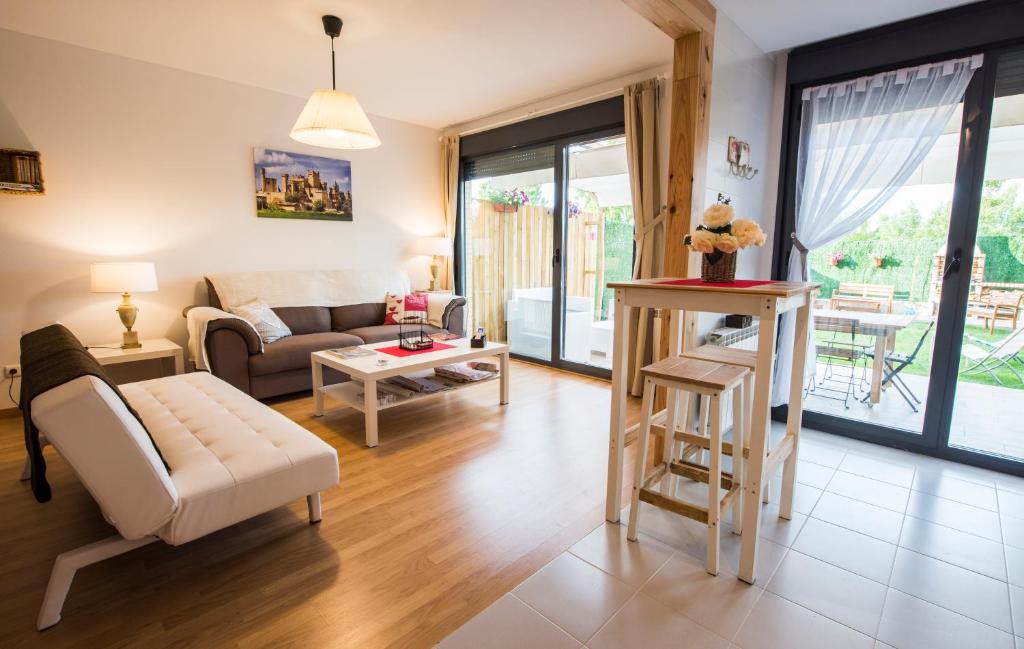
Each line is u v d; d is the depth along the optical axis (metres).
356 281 4.69
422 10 2.73
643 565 1.78
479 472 2.50
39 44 3.18
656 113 3.57
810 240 3.10
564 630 1.47
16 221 3.21
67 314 3.44
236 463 1.70
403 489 2.32
